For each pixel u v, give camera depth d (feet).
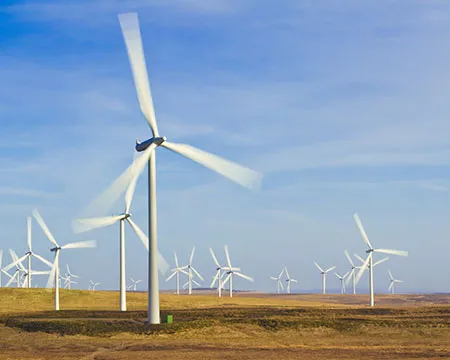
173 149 200.34
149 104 205.16
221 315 261.85
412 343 205.57
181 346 193.26
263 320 234.79
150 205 217.97
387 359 166.20
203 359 166.40
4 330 232.32
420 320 243.40
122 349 187.52
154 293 223.51
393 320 240.94
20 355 177.06
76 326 226.38
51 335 219.00
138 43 203.31
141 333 216.13
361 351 183.93
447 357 170.81
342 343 204.64
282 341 208.64
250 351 183.01
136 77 204.13
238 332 221.66
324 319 244.01
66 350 187.01
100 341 206.49
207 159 191.93
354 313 272.10
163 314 263.90
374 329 229.25
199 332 218.79
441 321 240.94
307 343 204.23
